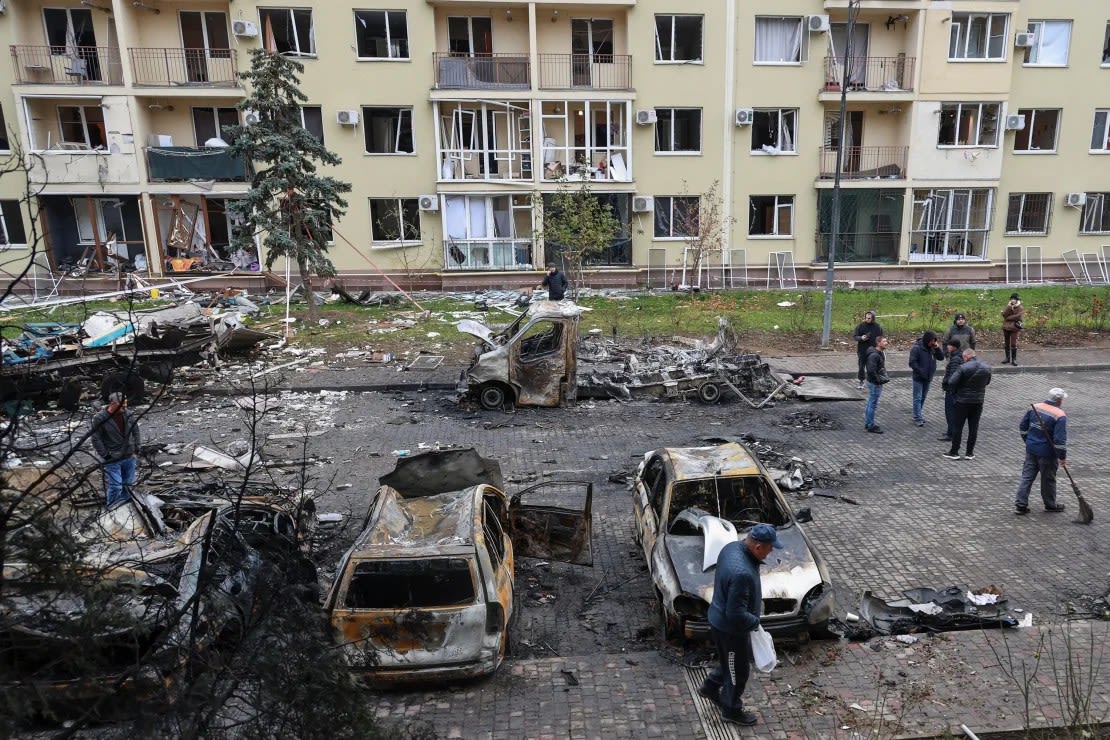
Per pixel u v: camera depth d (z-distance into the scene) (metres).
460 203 26.89
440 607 5.55
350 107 25.95
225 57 25.70
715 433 12.48
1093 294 24.17
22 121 24.50
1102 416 13.19
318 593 6.10
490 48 26.92
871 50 27.97
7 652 2.83
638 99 26.92
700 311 22.75
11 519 2.75
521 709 5.40
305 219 19.78
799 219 28.36
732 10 26.45
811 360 17.28
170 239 26.09
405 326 20.47
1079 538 8.27
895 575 7.52
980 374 10.74
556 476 10.61
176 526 6.84
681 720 5.26
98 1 24.89
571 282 26.52
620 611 7.07
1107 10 27.61
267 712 3.33
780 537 6.86
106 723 3.17
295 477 10.36
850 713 5.27
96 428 3.33
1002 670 5.70
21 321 15.27
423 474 7.79
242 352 17.58
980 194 28.66
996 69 27.25
